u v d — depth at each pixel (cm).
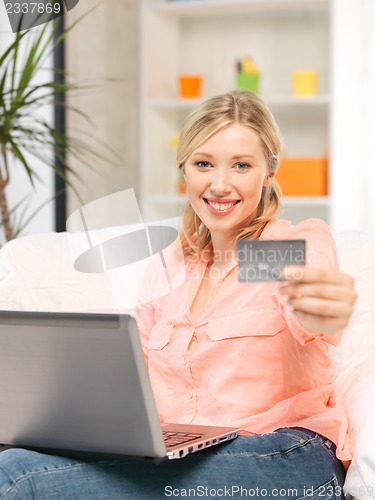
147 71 500
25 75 316
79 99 465
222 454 169
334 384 201
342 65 466
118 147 514
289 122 507
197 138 197
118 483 160
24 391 158
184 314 200
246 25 516
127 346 148
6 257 235
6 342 156
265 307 191
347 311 155
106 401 153
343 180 470
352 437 187
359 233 238
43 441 161
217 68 523
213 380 192
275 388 189
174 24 521
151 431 151
